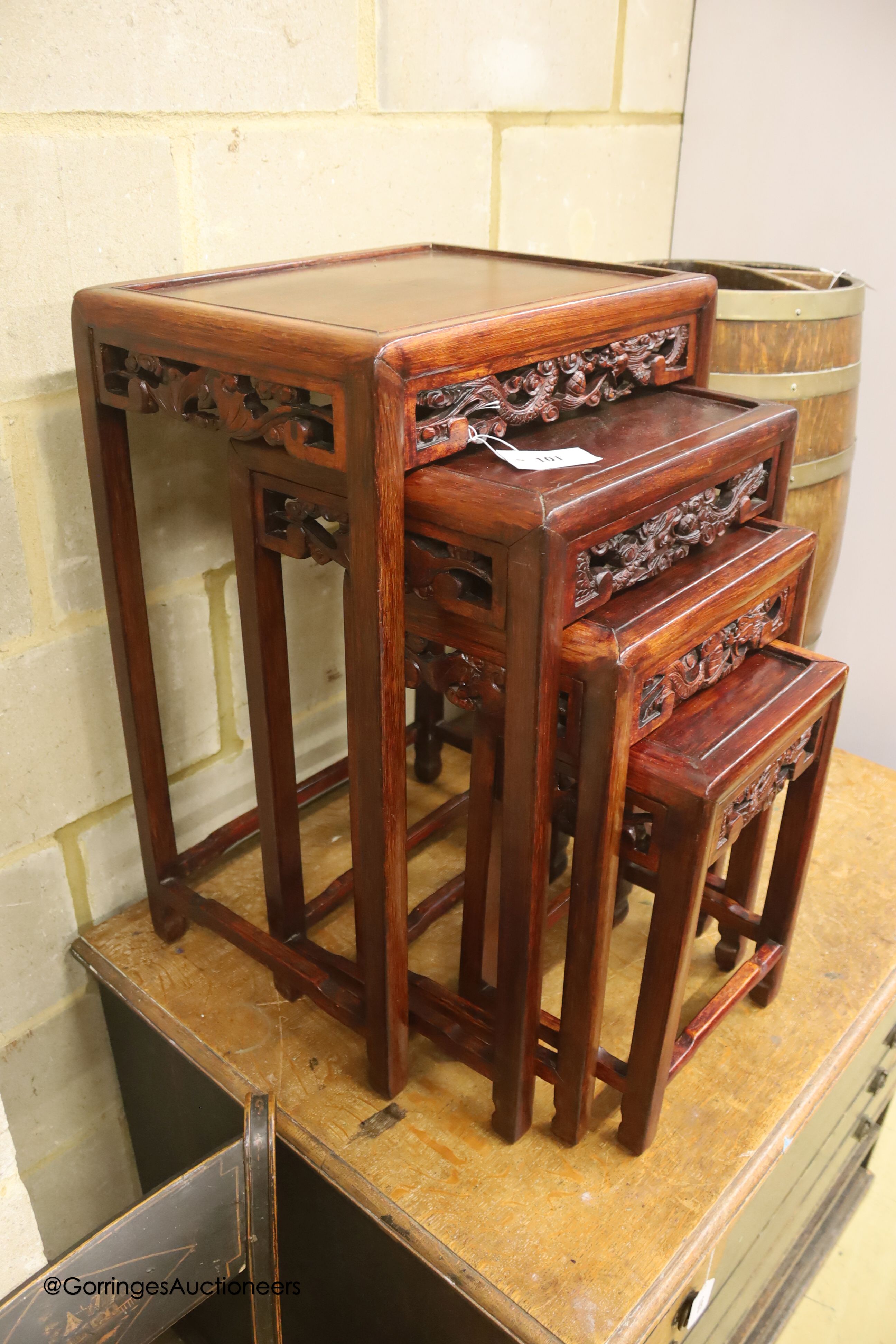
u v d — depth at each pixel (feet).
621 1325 2.62
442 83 4.29
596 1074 3.05
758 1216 3.50
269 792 3.43
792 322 4.35
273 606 3.18
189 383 2.72
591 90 5.12
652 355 3.22
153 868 3.76
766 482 3.27
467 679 2.68
